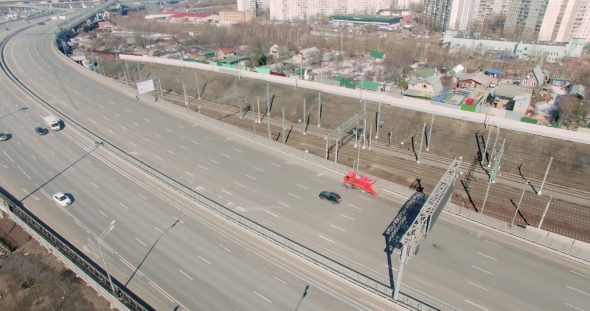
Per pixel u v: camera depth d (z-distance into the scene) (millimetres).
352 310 35219
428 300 36000
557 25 152500
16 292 38625
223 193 53562
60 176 58281
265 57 126750
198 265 40344
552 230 50125
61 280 39969
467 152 69438
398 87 99312
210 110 96438
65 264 41906
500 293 36938
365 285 37219
